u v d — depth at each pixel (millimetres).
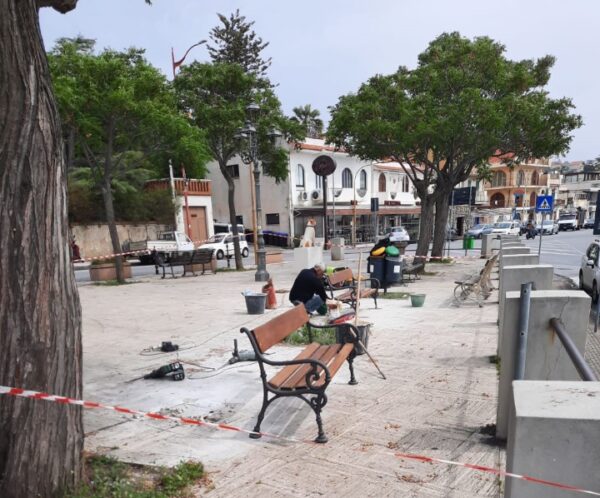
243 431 3520
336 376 5254
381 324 7918
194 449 3549
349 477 3117
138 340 7191
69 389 2693
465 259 21531
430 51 15828
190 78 17500
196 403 4520
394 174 45188
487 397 4531
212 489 2996
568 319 3287
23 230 2387
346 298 8750
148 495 2842
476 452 3434
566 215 57969
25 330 2408
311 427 3922
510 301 3393
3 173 2332
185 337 7316
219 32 45656
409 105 14516
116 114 13922
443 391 4723
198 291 13000
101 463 3195
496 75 14617
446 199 19188
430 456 3379
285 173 19516
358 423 3980
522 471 1570
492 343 6582
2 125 2340
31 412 2457
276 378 3902
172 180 31688
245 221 38906
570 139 14562
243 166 38281
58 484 2625
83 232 27297
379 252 11336
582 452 1504
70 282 2691
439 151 15586
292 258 26625
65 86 12727
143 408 4406
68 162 16422
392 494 2916
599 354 6695
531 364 3395
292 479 3104
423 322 8055
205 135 16812
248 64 46188
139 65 14406
